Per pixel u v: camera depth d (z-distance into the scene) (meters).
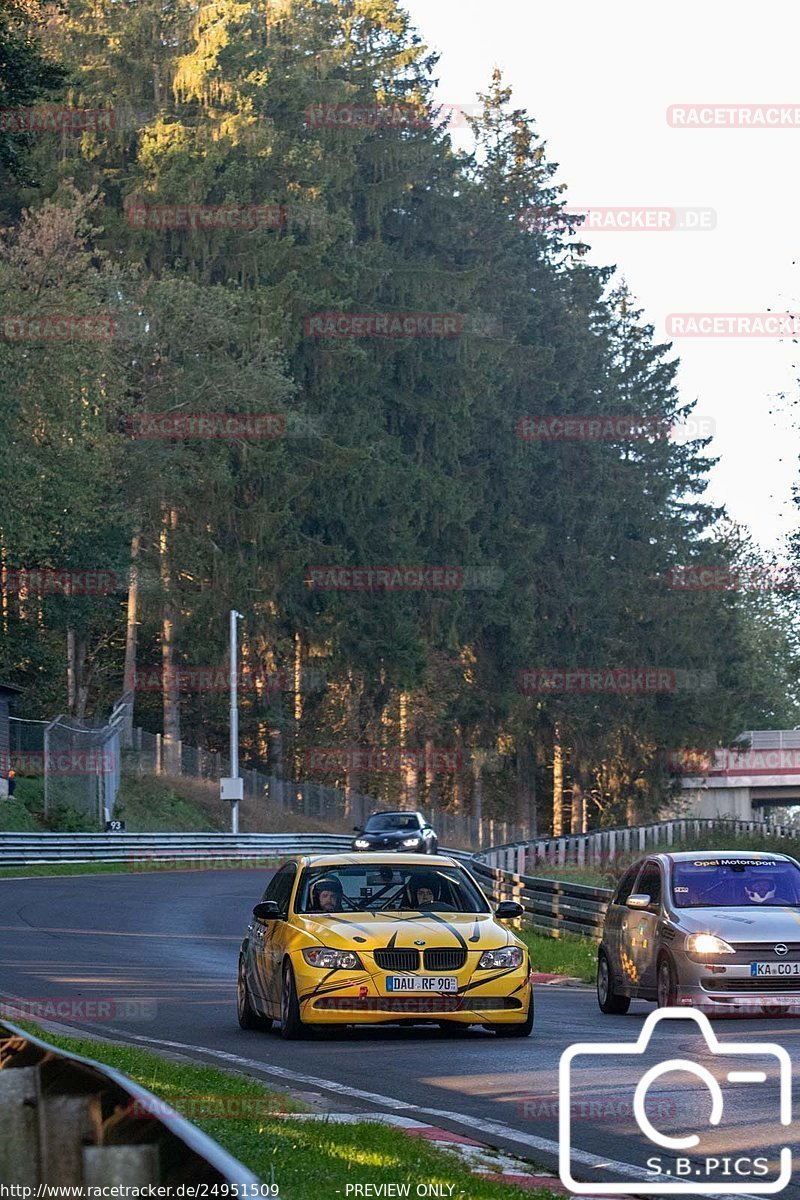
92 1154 7.05
